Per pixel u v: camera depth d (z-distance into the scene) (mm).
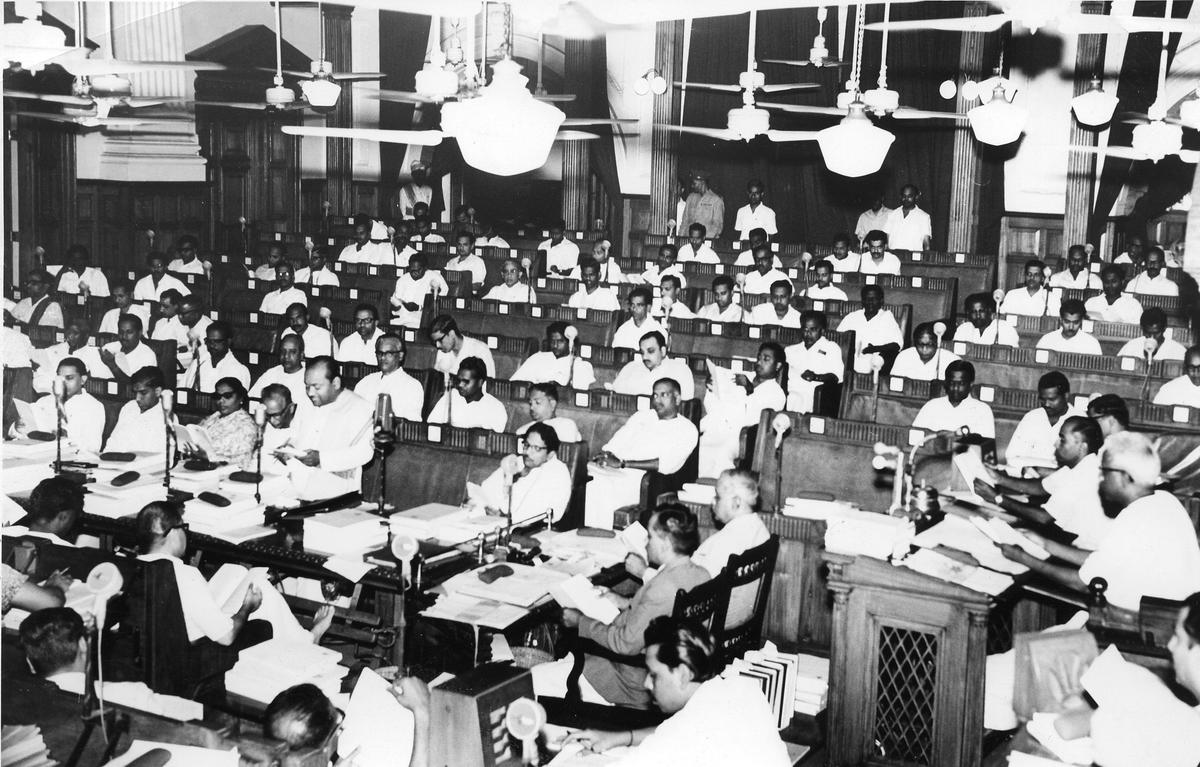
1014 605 4676
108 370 9172
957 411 7082
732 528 4742
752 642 4609
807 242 14945
